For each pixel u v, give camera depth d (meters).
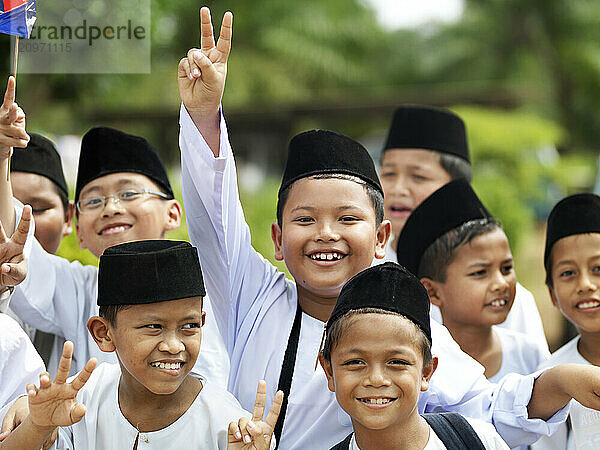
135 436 6.07
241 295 7.18
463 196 8.17
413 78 48.00
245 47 39.69
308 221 6.67
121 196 7.98
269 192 23.41
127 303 5.85
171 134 34.56
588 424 6.84
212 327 7.62
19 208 7.05
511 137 30.95
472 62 47.38
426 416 6.18
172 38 32.25
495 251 8.03
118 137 8.10
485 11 47.72
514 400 6.56
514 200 25.36
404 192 10.20
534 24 46.38
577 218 7.81
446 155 10.34
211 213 6.82
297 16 41.47
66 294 7.83
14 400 6.23
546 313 21.97
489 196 24.55
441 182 10.30
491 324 8.07
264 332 7.00
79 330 7.80
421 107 10.55
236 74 38.03
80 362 7.72
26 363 6.55
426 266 8.21
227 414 6.15
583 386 6.12
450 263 8.05
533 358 8.59
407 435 5.85
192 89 6.55
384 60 47.47
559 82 45.59
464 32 47.69
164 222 8.22
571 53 44.81
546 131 33.12
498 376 8.37
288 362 6.84
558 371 6.33
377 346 5.69
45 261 7.73
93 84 24.47
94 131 8.11
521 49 46.94
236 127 37.41
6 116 6.35
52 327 7.77
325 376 6.73
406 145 10.34
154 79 32.88
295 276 6.76
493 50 47.28
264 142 37.59
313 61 40.66
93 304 7.85
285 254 6.78
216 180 6.68
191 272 5.98
